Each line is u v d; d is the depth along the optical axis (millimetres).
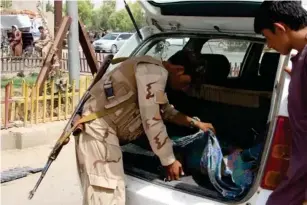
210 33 2736
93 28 56438
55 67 7035
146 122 2201
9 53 15164
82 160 2363
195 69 2982
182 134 2963
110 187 2270
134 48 3113
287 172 1902
